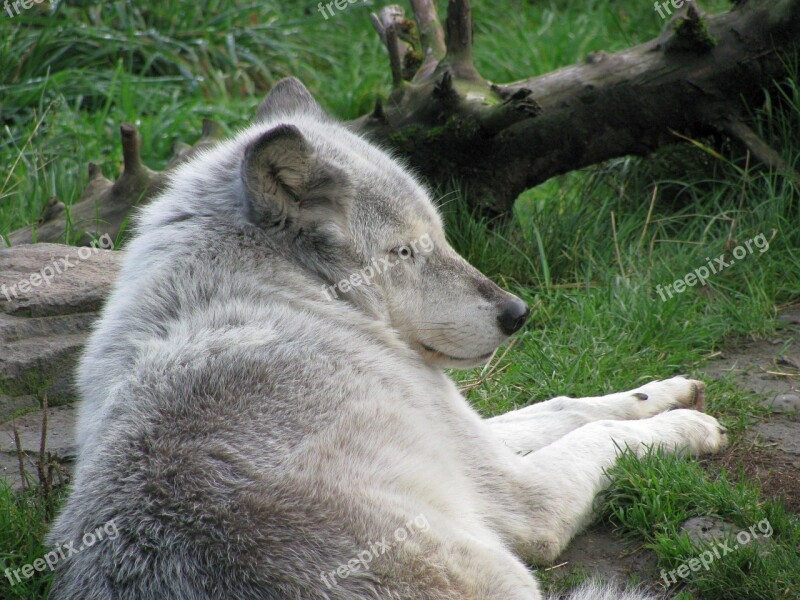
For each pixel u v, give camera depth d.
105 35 17.75
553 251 11.16
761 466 7.34
